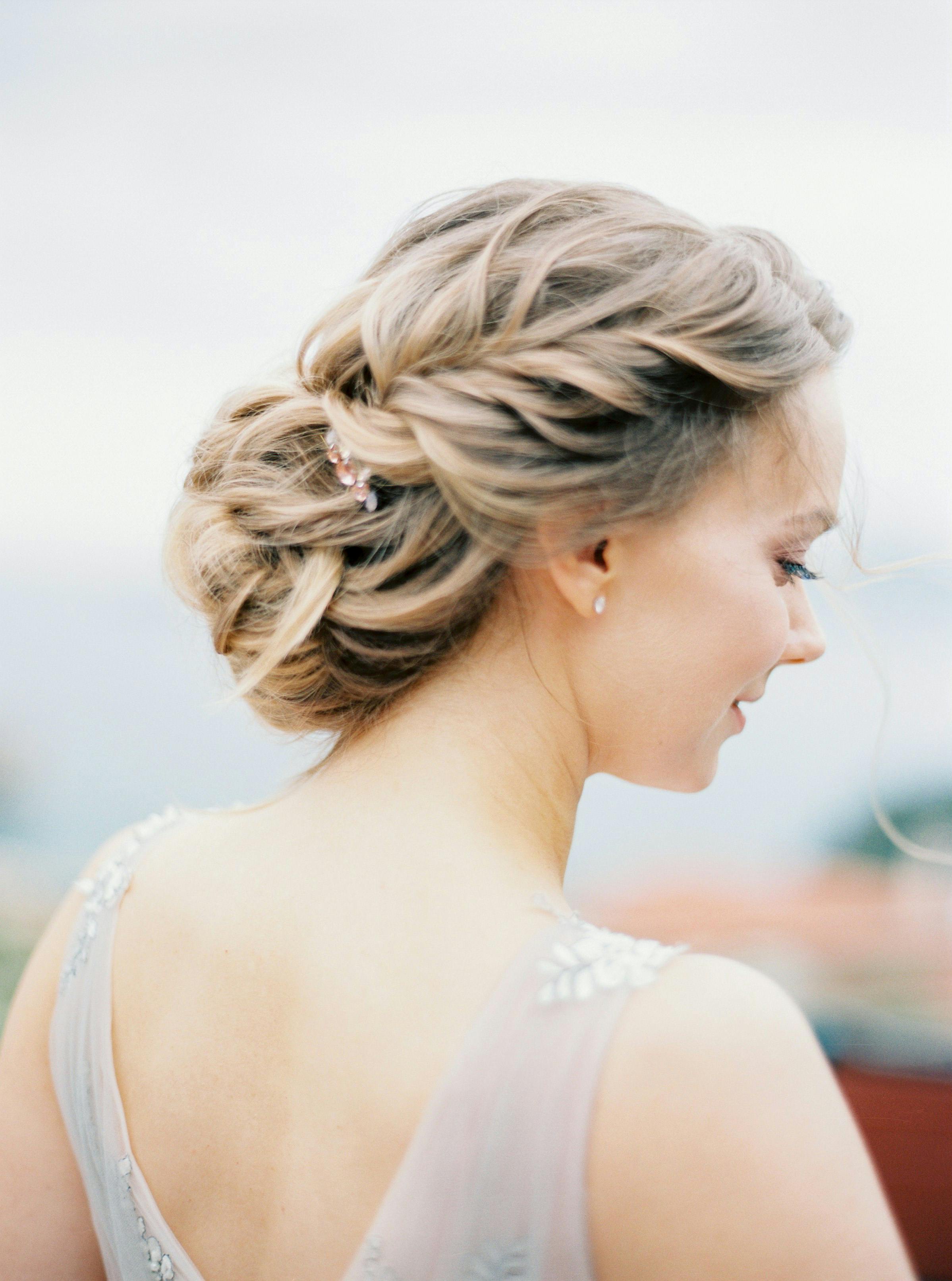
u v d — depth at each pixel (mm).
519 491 658
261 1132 661
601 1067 568
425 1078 604
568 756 752
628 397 667
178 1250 696
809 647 822
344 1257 615
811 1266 542
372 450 683
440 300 702
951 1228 1722
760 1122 552
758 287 712
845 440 780
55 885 2264
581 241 707
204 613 806
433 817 680
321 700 737
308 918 674
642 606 719
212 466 817
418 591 693
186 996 716
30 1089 832
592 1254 570
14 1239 823
